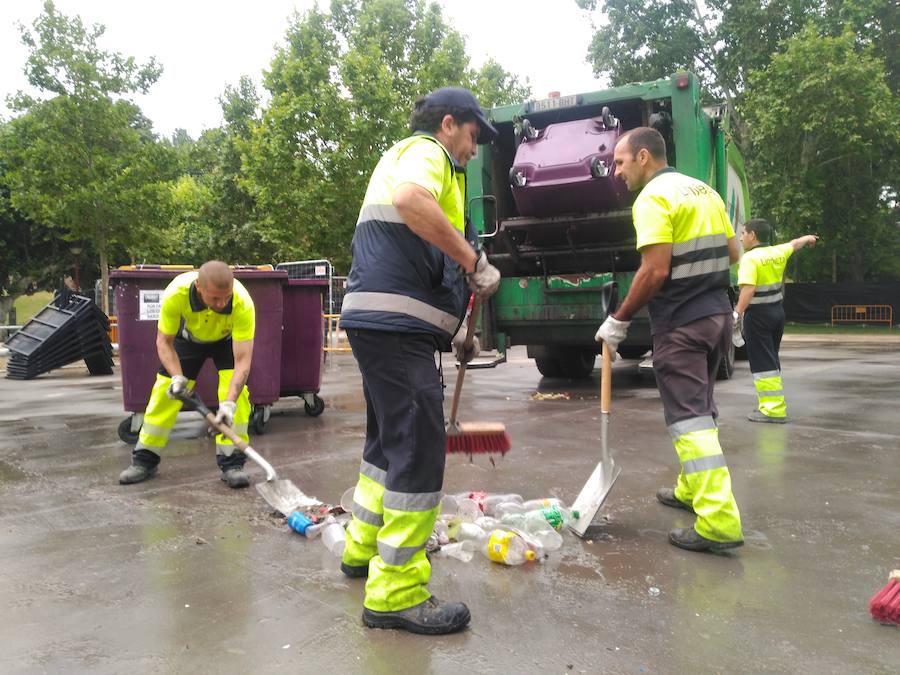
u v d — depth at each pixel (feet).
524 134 24.03
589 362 33.55
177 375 13.38
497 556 9.57
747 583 8.89
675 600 8.39
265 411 19.35
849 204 86.28
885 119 74.69
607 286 11.49
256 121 77.71
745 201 39.52
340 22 80.59
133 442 18.47
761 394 20.26
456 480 13.91
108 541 10.62
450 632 7.53
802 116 76.89
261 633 7.61
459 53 80.23
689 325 10.12
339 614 8.08
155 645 7.34
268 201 70.85
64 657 7.09
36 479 14.57
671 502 12.17
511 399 25.71
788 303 94.17
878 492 12.87
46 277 93.86
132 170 63.93
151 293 18.34
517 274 27.04
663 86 23.27
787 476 14.03
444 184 7.82
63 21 60.90
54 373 43.52
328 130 68.23
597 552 10.03
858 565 9.46
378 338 7.75
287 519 11.35
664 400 10.44
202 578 9.15
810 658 7.00
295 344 21.52
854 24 82.58
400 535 7.65
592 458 15.76
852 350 52.19
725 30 88.38
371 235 7.94
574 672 6.75
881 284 88.99
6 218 85.92
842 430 18.86
